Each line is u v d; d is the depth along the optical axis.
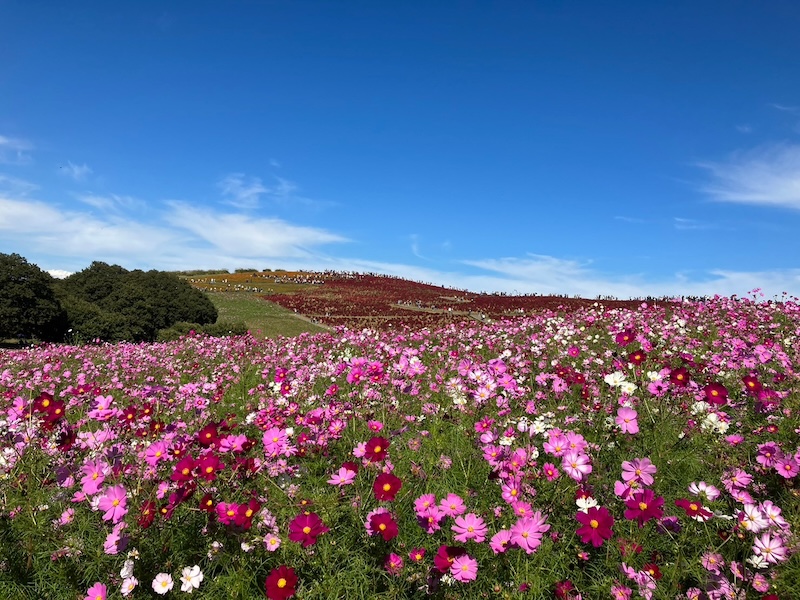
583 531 2.28
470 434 3.79
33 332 25.94
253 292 52.97
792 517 2.54
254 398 5.92
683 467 3.32
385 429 3.96
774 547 2.26
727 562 2.33
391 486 2.56
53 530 2.73
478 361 6.86
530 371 5.39
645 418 3.88
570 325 10.79
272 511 2.80
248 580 2.36
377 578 2.45
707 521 2.67
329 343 11.72
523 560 2.43
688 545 2.54
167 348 13.92
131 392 6.28
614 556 2.47
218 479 2.84
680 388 4.07
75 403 4.87
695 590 2.21
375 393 4.41
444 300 44.34
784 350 6.58
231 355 11.27
